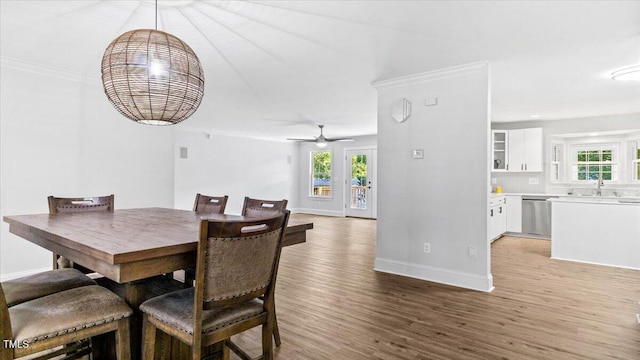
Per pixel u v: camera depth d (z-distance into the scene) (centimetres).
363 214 928
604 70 351
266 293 169
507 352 215
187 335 144
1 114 337
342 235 646
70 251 169
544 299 308
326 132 853
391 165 392
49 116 368
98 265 148
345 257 470
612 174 614
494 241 594
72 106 385
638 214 418
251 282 157
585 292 328
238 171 900
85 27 259
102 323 154
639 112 570
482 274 331
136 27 256
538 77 374
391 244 392
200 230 135
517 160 665
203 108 555
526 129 657
